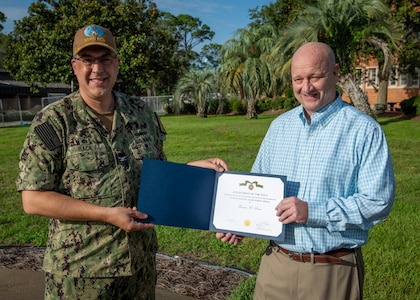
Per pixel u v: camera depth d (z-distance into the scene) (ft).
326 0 44.78
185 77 93.97
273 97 88.43
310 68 6.25
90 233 6.12
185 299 10.03
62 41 70.18
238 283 10.72
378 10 43.98
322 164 6.36
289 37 47.39
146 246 6.74
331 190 6.32
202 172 6.61
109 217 5.91
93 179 6.13
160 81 131.23
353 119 6.34
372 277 10.79
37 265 12.25
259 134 47.44
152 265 6.98
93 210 5.88
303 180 6.51
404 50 65.00
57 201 5.85
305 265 6.43
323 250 6.30
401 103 68.49
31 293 10.55
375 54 52.21
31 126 6.04
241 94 77.20
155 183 6.36
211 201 6.68
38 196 5.87
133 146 6.54
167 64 90.94
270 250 7.09
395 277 10.77
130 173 6.40
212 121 72.69
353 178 6.28
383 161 6.06
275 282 6.77
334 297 6.36
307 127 6.68
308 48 6.37
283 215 6.12
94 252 6.13
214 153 32.45
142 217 6.16
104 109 6.59
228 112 100.01
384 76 51.01
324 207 6.11
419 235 13.57
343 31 44.96
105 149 6.24
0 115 79.36
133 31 78.59
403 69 75.97
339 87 52.24
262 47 74.69
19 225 15.64
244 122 67.77
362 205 5.96
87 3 71.97
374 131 6.16
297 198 6.17
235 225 6.56
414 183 20.74
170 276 11.22
